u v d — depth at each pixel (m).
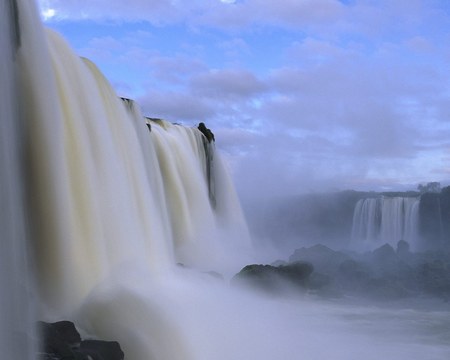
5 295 11.39
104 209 20.72
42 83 17.72
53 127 18.19
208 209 36.59
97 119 21.50
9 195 12.11
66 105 20.05
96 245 19.64
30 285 16.25
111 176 21.52
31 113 17.02
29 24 17.16
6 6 14.20
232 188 43.47
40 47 17.81
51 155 17.97
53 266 17.72
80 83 21.11
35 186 17.20
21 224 12.82
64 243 18.23
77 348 14.24
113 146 22.20
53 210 17.88
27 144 16.86
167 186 33.44
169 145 34.69
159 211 28.19
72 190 19.47
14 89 15.03
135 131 25.72
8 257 11.69
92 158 20.78
